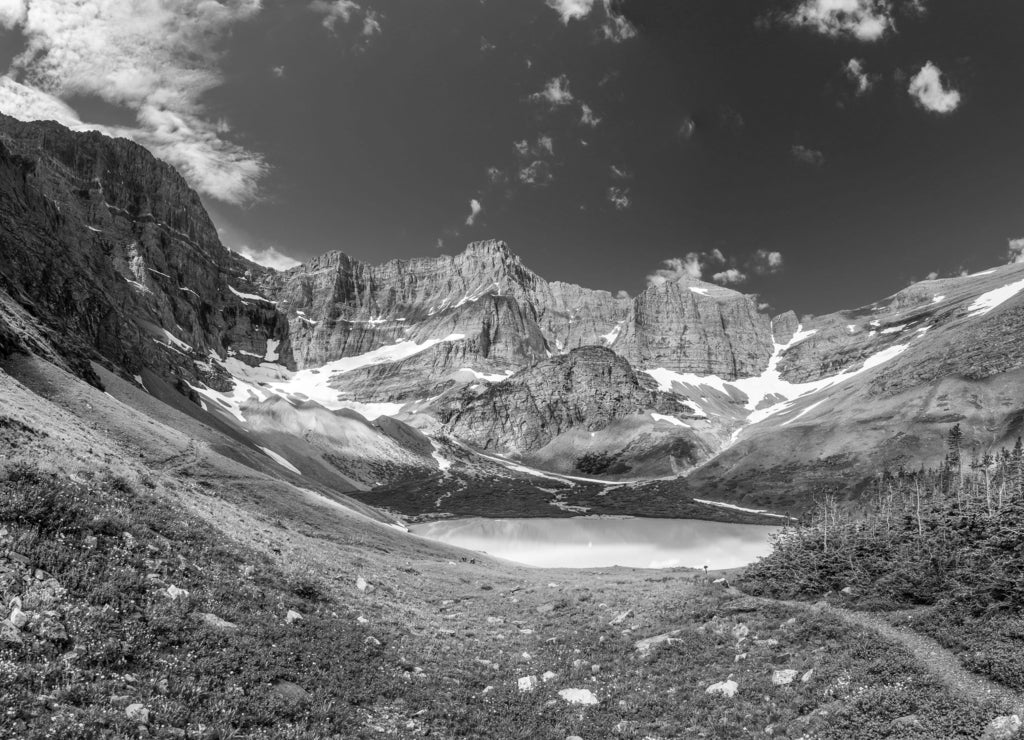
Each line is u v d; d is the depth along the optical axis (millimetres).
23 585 19578
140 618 21562
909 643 31781
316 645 26641
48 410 51188
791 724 25078
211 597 25891
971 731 21906
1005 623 30812
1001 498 49312
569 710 27500
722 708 27391
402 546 89812
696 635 37469
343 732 20578
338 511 97500
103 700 16641
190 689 19078
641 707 28078
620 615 44750
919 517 49750
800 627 35750
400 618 38625
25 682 16047
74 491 26969
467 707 26062
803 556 50344
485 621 45656
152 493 35844
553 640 39562
